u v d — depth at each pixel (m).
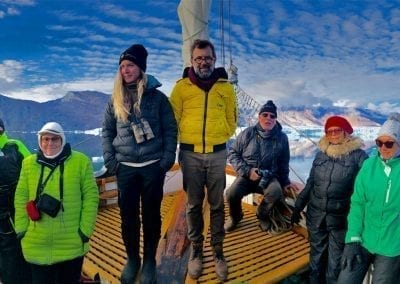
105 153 2.65
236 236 4.22
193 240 3.08
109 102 2.66
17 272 2.92
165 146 2.63
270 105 4.04
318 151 3.13
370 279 3.08
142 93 2.51
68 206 2.42
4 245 2.86
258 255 3.70
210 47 2.70
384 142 2.42
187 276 3.10
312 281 3.21
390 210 2.46
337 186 2.92
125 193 2.67
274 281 3.24
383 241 2.49
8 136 3.05
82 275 3.47
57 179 2.41
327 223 3.03
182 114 2.84
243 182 4.25
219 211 3.04
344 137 2.92
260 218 4.36
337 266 2.99
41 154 2.44
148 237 2.79
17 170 2.80
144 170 2.62
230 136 2.94
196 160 2.84
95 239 4.11
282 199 4.20
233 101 2.89
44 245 2.43
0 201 2.79
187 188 2.95
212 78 2.75
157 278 2.97
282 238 4.15
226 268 3.13
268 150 4.12
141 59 2.52
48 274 2.48
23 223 2.46
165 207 5.20
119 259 3.58
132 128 2.55
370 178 2.55
